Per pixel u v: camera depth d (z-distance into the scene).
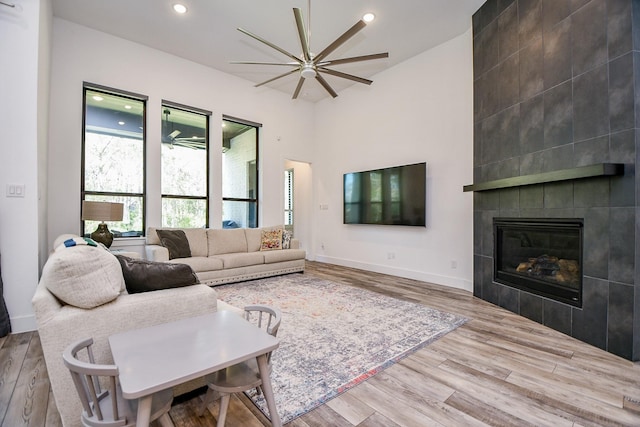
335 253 6.19
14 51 2.59
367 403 1.63
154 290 1.66
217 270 4.19
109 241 3.76
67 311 1.34
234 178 5.62
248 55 4.70
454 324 2.77
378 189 5.19
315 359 2.10
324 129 6.46
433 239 4.48
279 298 3.59
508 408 1.59
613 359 2.12
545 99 2.72
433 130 4.48
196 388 1.71
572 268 2.58
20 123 2.61
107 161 4.29
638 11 2.12
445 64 4.32
